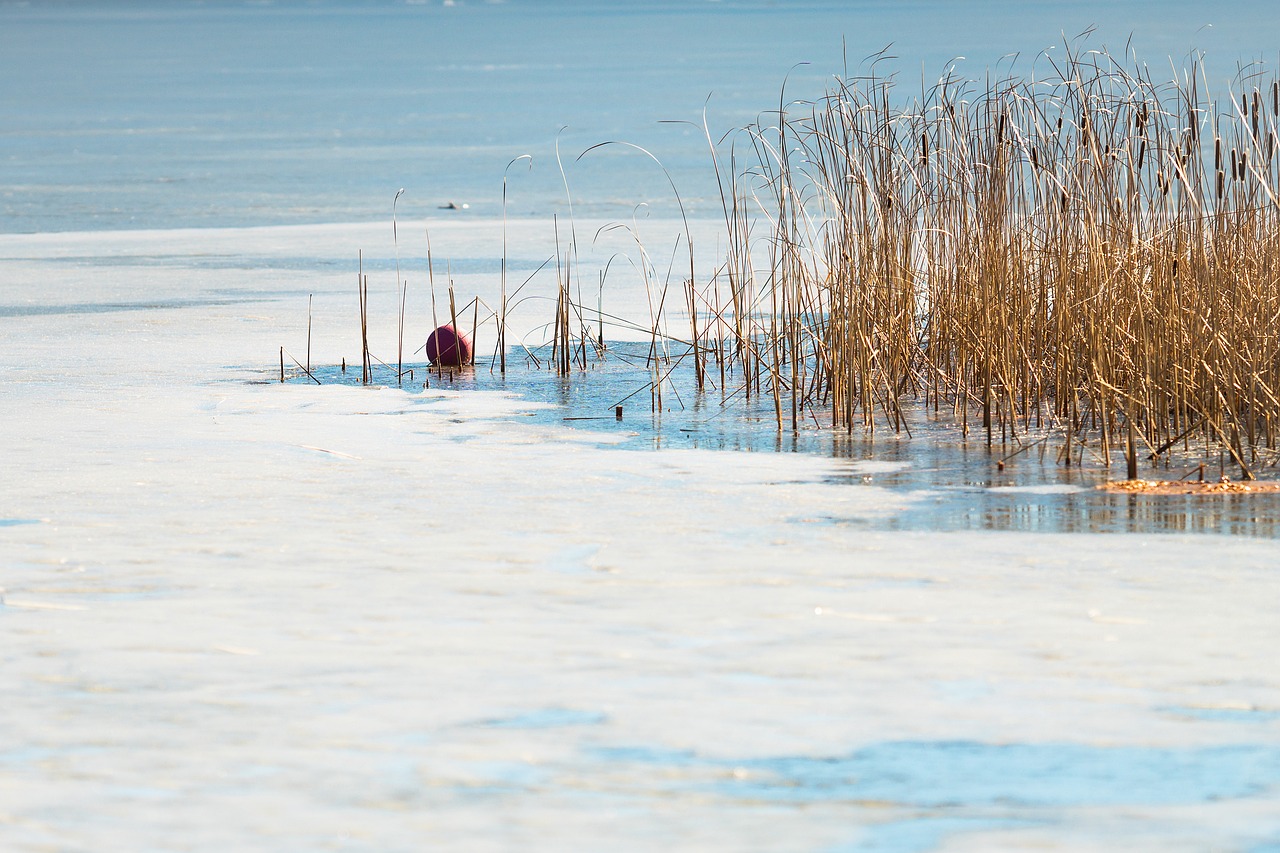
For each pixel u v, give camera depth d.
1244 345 32.81
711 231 80.81
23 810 15.05
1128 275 34.50
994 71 165.38
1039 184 37.31
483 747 16.48
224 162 132.25
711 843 14.22
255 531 26.20
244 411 38.31
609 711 17.48
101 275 69.06
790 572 23.27
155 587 22.80
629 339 49.50
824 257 38.78
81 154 141.00
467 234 83.19
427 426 36.34
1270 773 15.59
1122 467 31.25
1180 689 17.97
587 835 14.39
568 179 114.25
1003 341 35.47
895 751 16.27
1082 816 14.69
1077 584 22.41
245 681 18.62
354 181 116.56
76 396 40.38
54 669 19.16
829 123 37.97
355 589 22.59
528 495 28.94
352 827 14.60
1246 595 21.72
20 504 28.31
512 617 21.12
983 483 29.86
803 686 18.23
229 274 68.94
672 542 25.27
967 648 19.52
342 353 47.81
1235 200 33.91
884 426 35.88
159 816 14.88
